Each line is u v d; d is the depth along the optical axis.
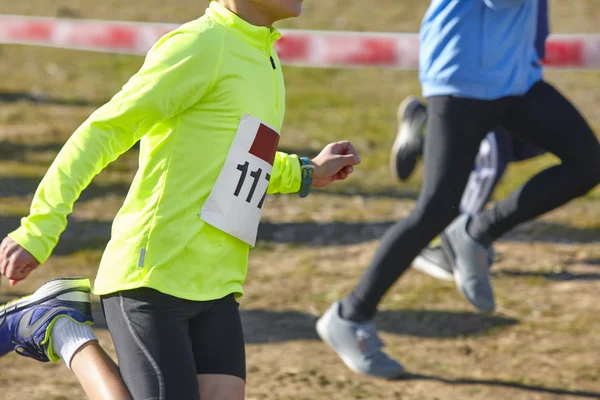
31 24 27.69
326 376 10.59
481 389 10.35
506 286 13.81
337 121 24.97
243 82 6.26
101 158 5.95
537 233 16.55
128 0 40.66
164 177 6.18
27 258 5.77
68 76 29.66
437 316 12.63
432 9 10.26
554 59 22.89
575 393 10.26
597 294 13.46
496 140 12.92
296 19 37.31
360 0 40.81
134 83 5.98
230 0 6.46
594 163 9.96
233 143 6.25
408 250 10.09
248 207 6.44
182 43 6.07
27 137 22.06
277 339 11.72
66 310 6.62
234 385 6.41
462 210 13.47
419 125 13.77
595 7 39.00
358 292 10.48
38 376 10.33
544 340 11.80
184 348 6.09
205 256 6.24
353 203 18.23
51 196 5.83
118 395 6.01
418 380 10.59
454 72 9.88
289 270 14.39
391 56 24.48
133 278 6.14
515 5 9.77
